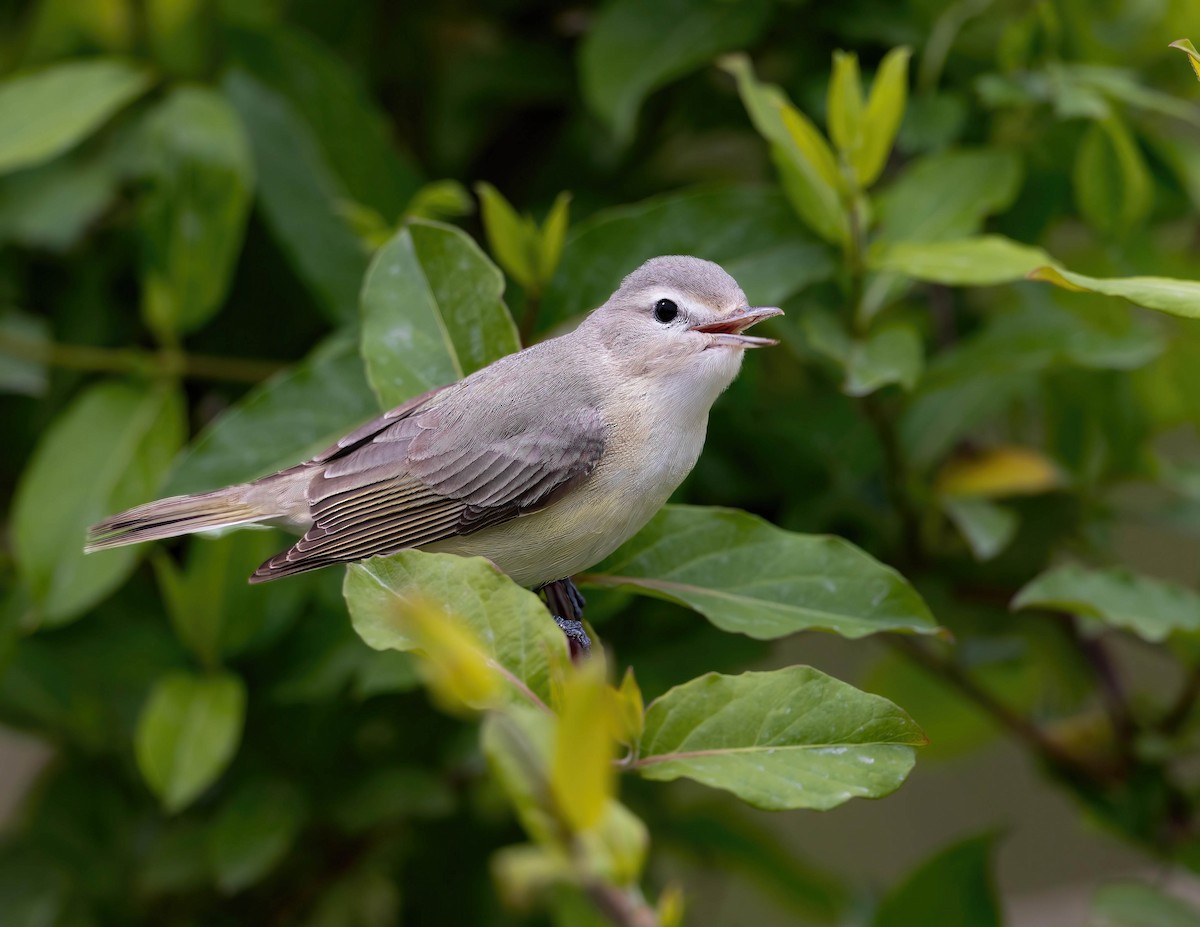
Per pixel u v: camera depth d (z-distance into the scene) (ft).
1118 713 33.22
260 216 34.81
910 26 32.81
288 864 35.06
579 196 36.42
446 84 37.04
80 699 34.55
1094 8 33.91
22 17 37.45
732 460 33.40
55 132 31.32
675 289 26.86
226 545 30.48
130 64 34.37
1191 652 31.96
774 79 34.58
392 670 27.37
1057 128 32.48
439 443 26.40
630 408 26.25
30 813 35.22
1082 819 34.01
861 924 38.58
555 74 36.29
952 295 36.27
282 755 32.99
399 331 26.18
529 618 19.48
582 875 14.43
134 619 34.17
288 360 35.53
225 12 34.35
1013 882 50.34
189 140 30.94
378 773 32.63
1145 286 20.40
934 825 51.37
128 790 35.45
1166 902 29.14
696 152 39.55
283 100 32.30
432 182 37.63
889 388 30.71
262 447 28.55
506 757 15.14
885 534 33.73
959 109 31.99
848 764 19.48
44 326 33.68
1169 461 35.58
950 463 33.35
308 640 31.76
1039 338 29.86
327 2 35.81
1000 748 52.24
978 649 35.14
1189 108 33.88
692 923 41.39
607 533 26.32
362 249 32.04
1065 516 33.94
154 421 31.65
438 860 36.14
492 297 26.53
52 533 30.45
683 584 25.29
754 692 20.08
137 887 34.83
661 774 19.62
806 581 24.63
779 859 38.68
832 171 27.96
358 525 26.68
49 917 34.37
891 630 23.57
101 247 35.86
